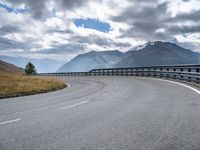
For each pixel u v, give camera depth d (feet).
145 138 17.34
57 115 27.07
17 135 19.06
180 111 26.48
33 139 17.84
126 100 36.83
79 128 20.77
